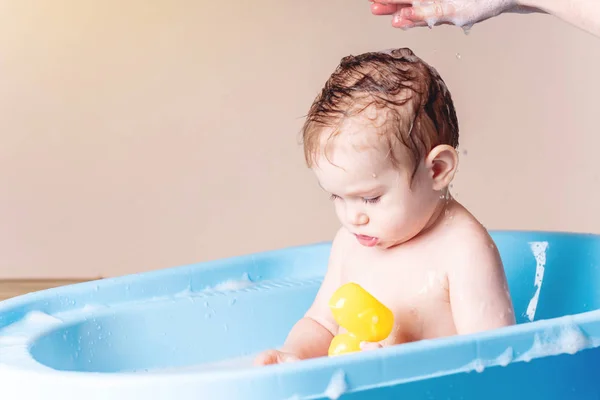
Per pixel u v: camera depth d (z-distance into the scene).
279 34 3.12
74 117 3.10
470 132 3.21
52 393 0.77
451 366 0.81
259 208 3.17
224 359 1.28
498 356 0.84
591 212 3.21
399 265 1.15
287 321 1.34
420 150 1.08
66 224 3.13
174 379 0.75
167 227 3.16
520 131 3.21
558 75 3.20
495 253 1.12
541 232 1.43
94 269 3.15
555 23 3.17
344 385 0.77
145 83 3.10
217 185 3.16
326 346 1.21
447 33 3.16
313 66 3.13
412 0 1.16
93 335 1.16
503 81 3.20
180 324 1.24
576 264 1.38
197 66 3.11
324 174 1.08
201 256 3.17
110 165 3.12
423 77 1.11
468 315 1.08
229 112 3.13
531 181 3.23
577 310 1.36
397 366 0.79
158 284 1.29
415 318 1.12
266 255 1.41
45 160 3.10
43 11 3.05
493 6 1.13
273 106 3.13
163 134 3.12
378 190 1.07
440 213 1.15
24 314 1.14
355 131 1.05
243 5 3.10
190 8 3.09
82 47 3.07
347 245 1.25
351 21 3.12
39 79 3.07
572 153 3.21
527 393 0.86
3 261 3.13
